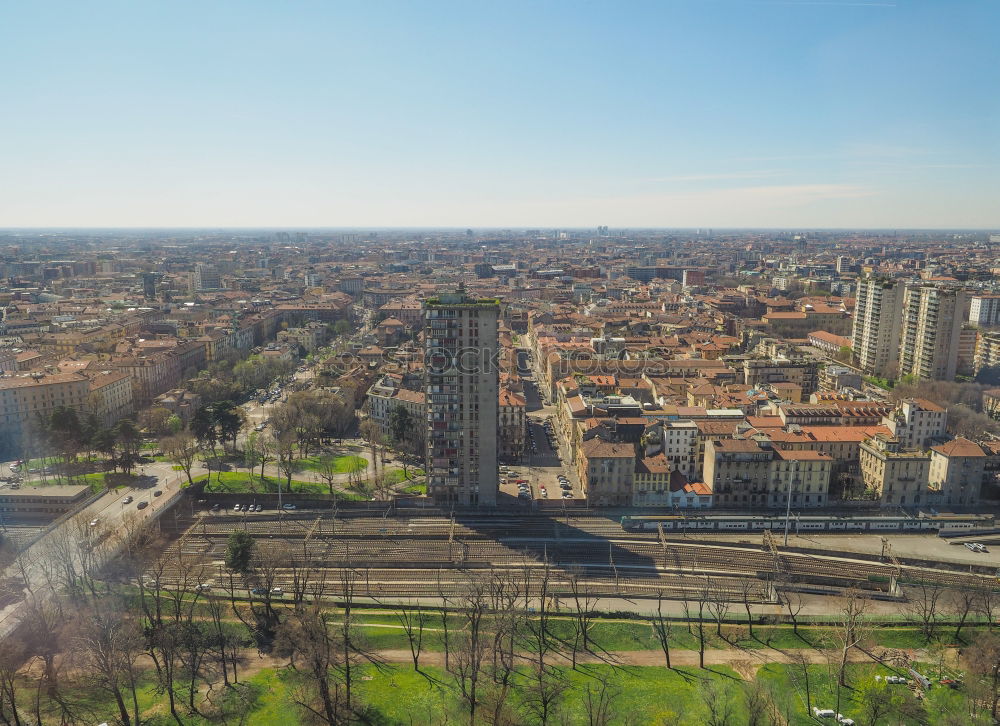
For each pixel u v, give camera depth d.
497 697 156.88
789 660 181.38
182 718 153.12
